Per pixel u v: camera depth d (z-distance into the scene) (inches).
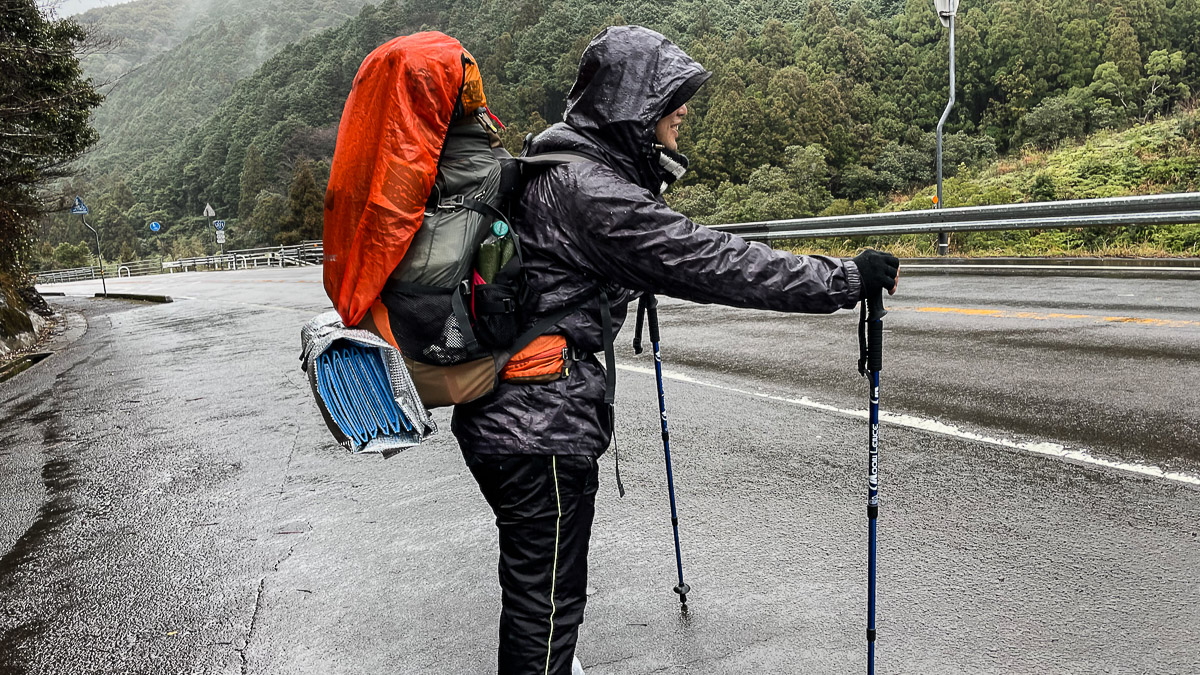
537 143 77.9
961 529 128.5
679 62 75.7
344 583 127.3
